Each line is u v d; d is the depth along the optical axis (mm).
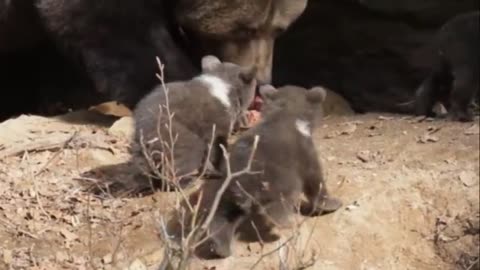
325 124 16625
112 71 16281
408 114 18734
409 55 21469
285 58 21719
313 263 11938
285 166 12320
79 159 14445
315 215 13062
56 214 13211
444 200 13789
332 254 12750
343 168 14273
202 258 12305
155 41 16234
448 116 17344
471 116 17219
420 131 15797
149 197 13383
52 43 18062
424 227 13500
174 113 12625
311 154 12586
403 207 13594
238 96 13422
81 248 12664
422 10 21188
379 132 15852
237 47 16828
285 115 12648
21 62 19188
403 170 14211
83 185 13797
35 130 15594
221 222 12281
